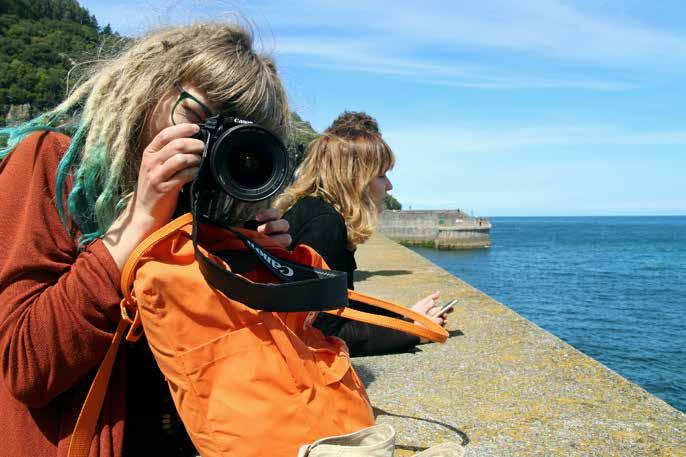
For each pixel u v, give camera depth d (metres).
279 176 1.15
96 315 1.07
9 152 1.21
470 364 3.52
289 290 1.11
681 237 149.88
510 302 38.59
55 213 1.15
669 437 2.49
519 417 2.71
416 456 1.33
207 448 1.10
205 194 1.20
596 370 3.40
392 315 3.50
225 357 1.10
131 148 1.25
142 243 1.09
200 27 1.30
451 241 70.81
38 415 1.17
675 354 23.69
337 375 1.25
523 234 176.75
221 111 1.25
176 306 1.07
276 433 1.08
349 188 2.87
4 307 1.06
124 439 1.27
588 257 82.31
